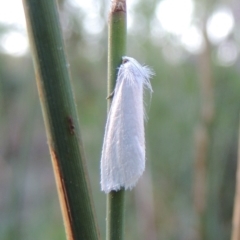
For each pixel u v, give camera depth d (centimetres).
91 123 33
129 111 8
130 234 31
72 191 8
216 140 27
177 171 32
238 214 14
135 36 33
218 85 29
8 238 26
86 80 34
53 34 8
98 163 33
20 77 34
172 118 33
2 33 29
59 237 31
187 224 29
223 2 27
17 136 30
